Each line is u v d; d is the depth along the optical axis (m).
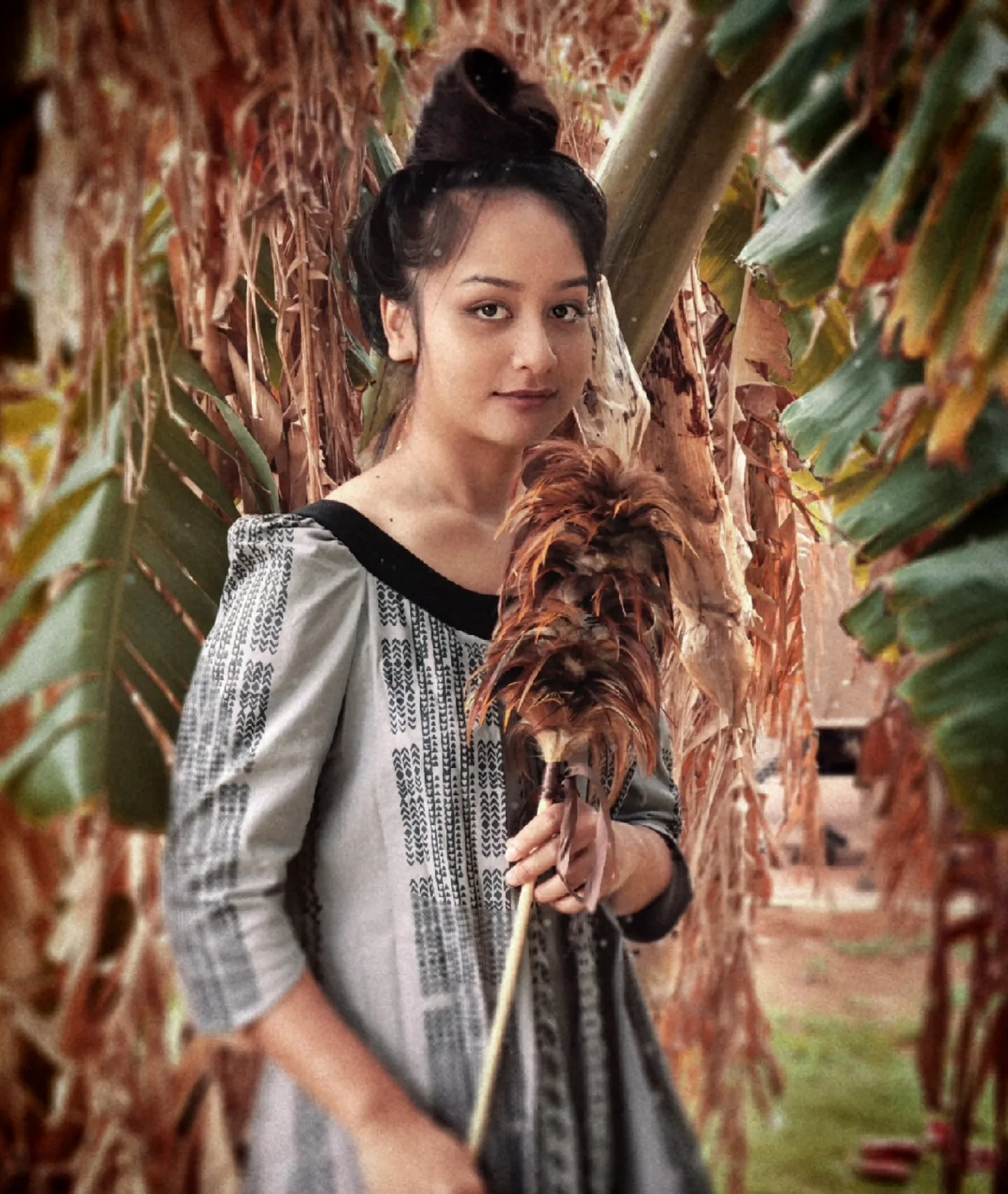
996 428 0.93
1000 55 0.88
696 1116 1.38
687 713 1.36
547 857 0.81
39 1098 1.06
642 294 1.17
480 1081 0.81
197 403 1.12
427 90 0.99
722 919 1.41
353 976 0.81
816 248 1.03
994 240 0.85
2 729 1.12
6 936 1.07
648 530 0.84
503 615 0.82
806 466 1.40
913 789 1.17
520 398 0.87
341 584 0.82
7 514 1.16
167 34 1.04
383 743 0.81
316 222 1.14
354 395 1.24
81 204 1.04
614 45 1.42
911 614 0.86
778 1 1.08
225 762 0.78
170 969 1.04
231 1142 1.04
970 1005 1.07
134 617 1.00
